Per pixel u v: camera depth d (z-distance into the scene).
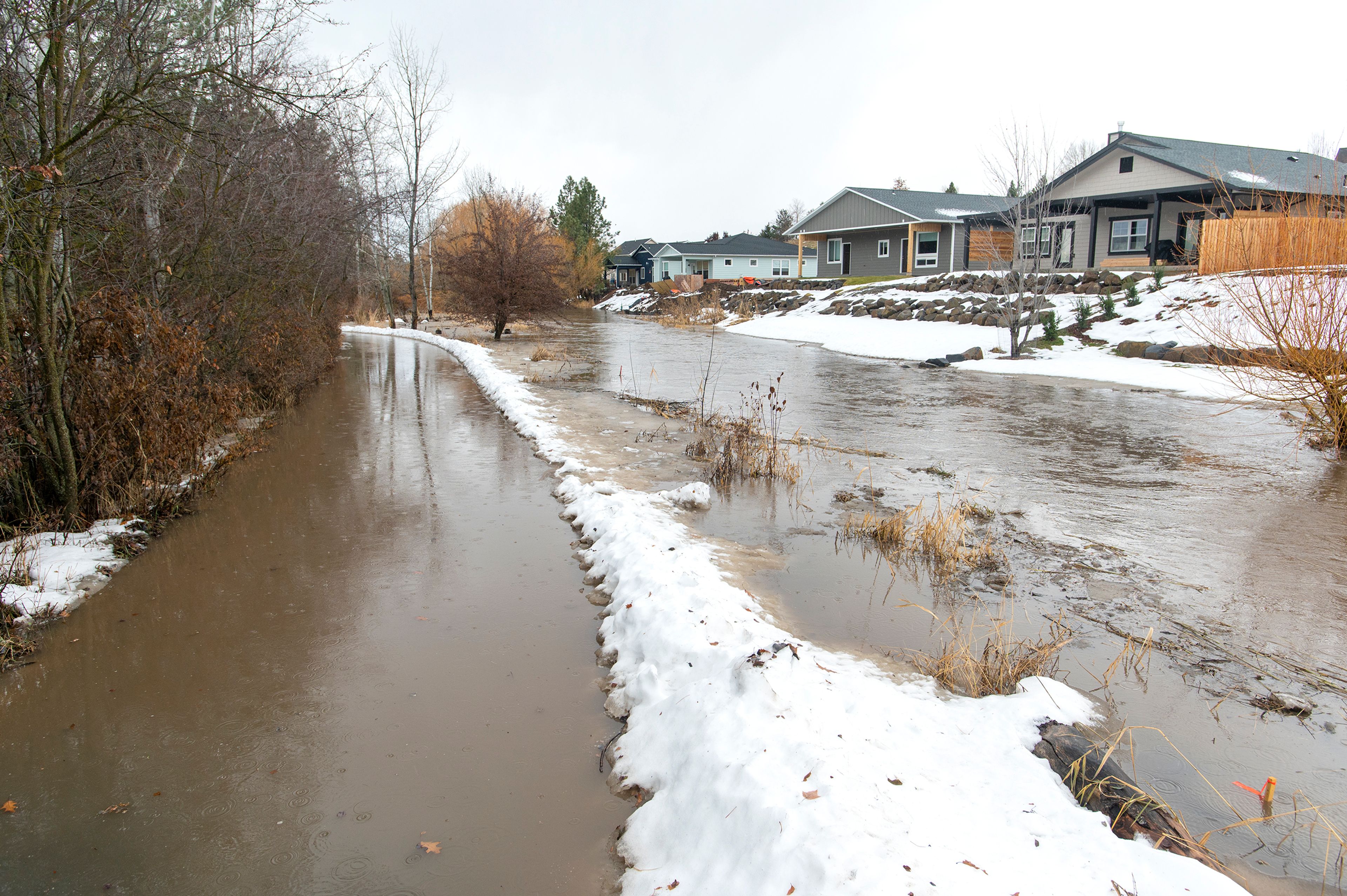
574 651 4.47
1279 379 10.18
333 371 18.77
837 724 3.29
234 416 8.97
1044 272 25.41
